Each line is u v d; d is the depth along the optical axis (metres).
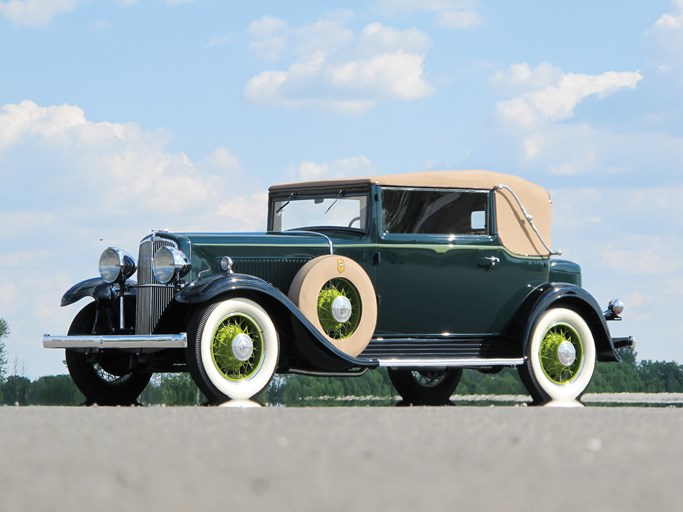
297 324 10.39
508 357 12.05
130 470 3.43
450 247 11.66
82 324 11.46
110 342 10.02
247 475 3.30
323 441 4.51
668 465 3.64
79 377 11.52
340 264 10.84
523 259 12.13
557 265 12.69
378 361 10.91
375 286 11.30
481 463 3.66
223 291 9.82
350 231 11.55
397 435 4.85
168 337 9.79
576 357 12.34
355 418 6.20
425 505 2.59
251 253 10.89
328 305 10.77
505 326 12.01
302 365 10.94
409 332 11.48
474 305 11.80
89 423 5.50
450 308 11.68
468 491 2.90
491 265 11.88
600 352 12.69
